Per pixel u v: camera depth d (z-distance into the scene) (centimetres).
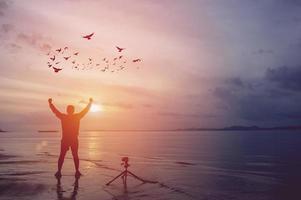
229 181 1147
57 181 1012
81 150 2977
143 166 1570
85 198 777
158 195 823
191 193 867
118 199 768
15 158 1841
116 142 5422
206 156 2406
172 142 5550
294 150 3284
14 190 869
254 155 2589
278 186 1053
